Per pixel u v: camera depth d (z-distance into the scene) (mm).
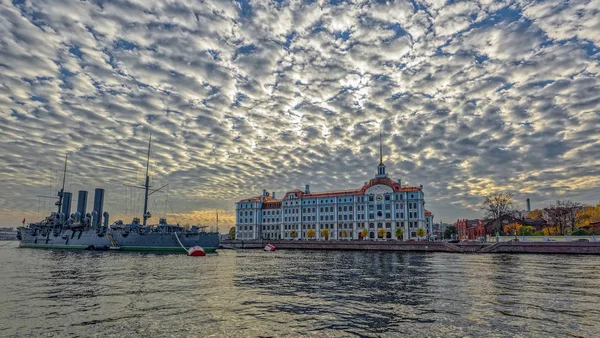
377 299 23203
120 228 90062
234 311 19609
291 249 114875
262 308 20406
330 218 142750
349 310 19906
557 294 24875
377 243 100312
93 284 30000
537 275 36438
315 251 101688
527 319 17797
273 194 176375
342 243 106125
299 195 153375
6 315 18562
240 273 39344
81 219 96500
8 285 29359
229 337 14844
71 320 17531
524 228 120562
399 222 129000
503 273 38531
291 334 15266
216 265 50531
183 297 23859
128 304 21438
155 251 82750
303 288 28000
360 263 54625
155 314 18828
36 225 106312
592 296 24062
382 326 16547
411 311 19609
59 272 39438
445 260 61156
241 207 164250
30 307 20516
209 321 17406
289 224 151625
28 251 89000
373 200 134625
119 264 51125
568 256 71938
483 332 15570
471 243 90875
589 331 15711
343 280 33031
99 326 16453
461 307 20641
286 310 19891
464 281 31906
